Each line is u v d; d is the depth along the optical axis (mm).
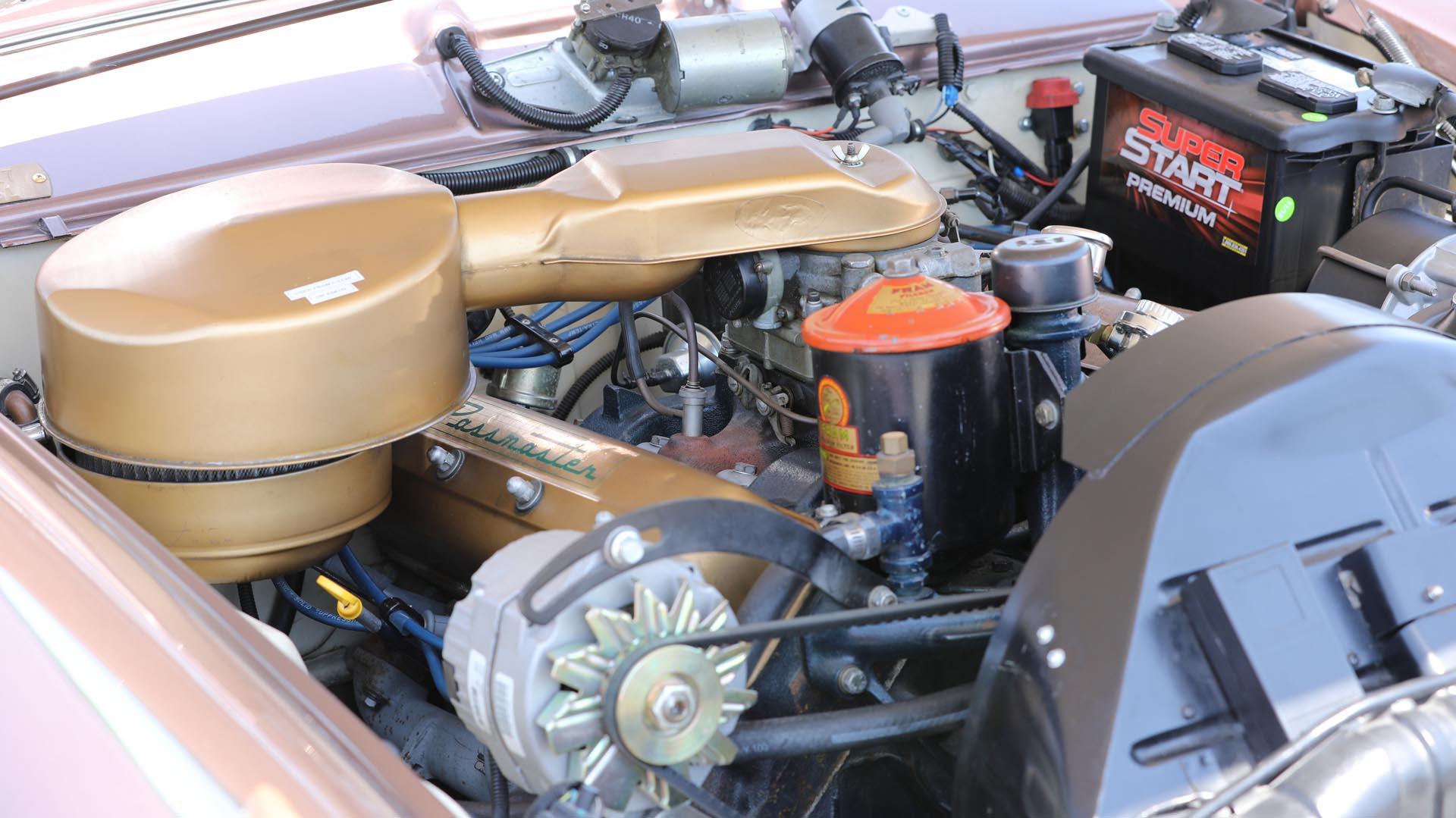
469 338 1844
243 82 1957
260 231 1351
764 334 1558
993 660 1009
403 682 1629
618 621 950
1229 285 1948
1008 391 1288
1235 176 1887
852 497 1267
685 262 1451
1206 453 974
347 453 1292
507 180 1888
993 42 2256
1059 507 1297
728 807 989
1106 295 1725
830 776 1187
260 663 938
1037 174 2303
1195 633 949
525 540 1062
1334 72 1920
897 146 2207
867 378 1212
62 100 1911
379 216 1382
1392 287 1667
